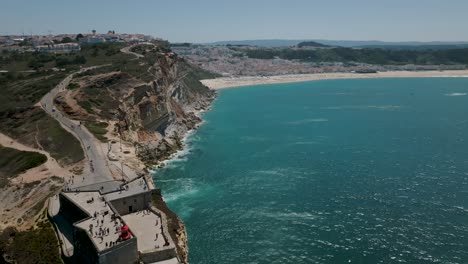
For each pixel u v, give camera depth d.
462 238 72.94
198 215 82.69
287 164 114.62
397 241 72.56
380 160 117.38
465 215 81.56
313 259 67.56
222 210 84.94
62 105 115.56
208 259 67.62
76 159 87.25
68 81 137.88
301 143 137.38
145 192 67.31
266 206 87.12
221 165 113.75
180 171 108.69
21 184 77.94
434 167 110.38
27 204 72.88
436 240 72.50
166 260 55.31
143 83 139.38
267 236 74.88
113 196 65.38
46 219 65.81
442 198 90.00
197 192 94.38
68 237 59.94
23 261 55.69
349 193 93.75
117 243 50.62
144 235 58.78
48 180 78.12
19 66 183.25
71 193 66.38
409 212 83.56
